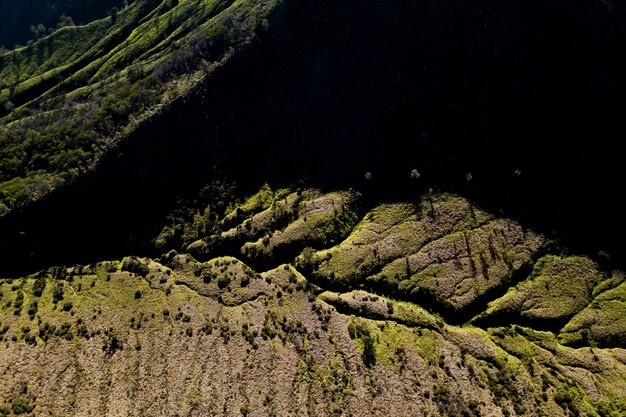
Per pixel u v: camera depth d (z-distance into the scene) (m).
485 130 131.00
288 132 139.50
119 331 106.31
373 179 132.00
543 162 127.44
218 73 142.50
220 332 105.00
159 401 93.00
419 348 101.25
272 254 121.75
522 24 135.12
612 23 128.75
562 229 119.75
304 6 148.38
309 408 90.31
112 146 134.62
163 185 133.12
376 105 137.75
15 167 140.75
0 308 113.44
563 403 92.25
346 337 102.75
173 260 123.19
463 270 114.62
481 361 99.75
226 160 136.88
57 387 95.69
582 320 106.56
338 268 117.00
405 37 140.25
